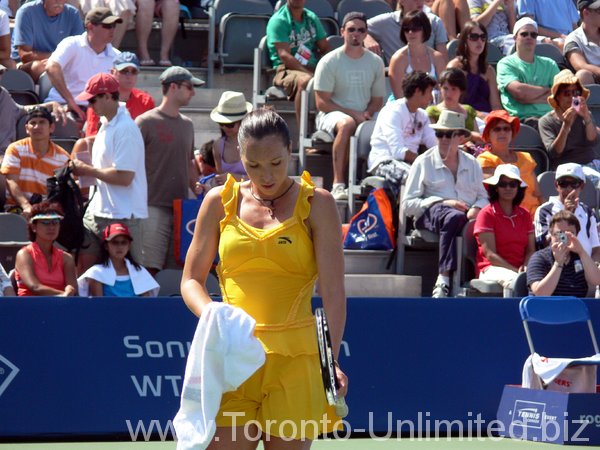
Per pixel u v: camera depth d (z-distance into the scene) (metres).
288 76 31.23
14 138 27.77
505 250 25.16
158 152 25.27
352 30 29.70
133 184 23.92
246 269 10.77
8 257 23.66
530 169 27.94
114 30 30.28
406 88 28.03
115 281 22.52
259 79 32.12
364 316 20.66
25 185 25.38
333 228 10.77
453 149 26.47
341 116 29.09
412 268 27.34
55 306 19.31
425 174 26.47
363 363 20.56
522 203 27.59
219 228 11.00
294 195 10.80
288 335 10.74
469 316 21.28
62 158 25.78
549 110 31.95
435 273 27.50
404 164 27.45
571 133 30.08
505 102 32.09
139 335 19.61
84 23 32.62
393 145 27.75
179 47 35.94
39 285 21.66
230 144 27.16
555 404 20.02
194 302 10.84
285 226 10.66
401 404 20.75
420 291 26.56
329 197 10.80
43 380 19.22
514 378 21.48
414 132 28.17
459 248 25.44
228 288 10.95
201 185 26.44
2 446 18.69
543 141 30.34
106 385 19.44
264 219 10.74
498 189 25.14
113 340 19.50
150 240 25.22
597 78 34.03
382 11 36.16
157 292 22.94
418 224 26.25
